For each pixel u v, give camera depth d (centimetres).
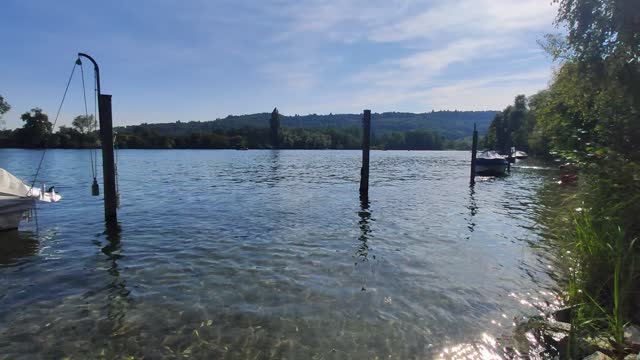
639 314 639
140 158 7131
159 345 641
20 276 938
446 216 1692
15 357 606
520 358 603
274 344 645
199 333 677
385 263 1034
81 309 764
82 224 1465
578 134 1071
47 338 661
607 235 762
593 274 742
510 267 1009
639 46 943
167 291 847
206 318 727
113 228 1405
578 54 1073
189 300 802
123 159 6725
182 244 1202
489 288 872
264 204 1955
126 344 644
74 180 3059
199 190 2498
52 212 1689
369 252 1131
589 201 881
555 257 1085
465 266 1017
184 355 614
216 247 1170
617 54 979
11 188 1398
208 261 1042
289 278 921
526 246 1205
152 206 1872
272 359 605
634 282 689
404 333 680
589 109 1105
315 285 881
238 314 743
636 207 764
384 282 902
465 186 2927
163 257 1077
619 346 548
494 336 669
